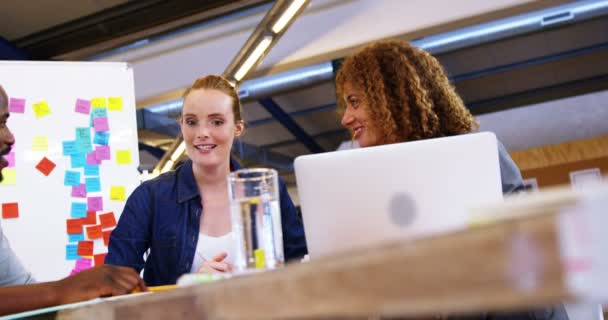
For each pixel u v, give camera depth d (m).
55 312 0.84
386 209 1.04
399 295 0.34
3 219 3.15
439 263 0.32
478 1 4.83
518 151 7.80
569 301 0.30
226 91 2.22
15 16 5.71
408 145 1.05
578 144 7.54
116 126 3.41
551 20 5.89
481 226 0.33
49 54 6.32
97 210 3.30
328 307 0.38
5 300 1.01
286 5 4.36
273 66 5.53
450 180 1.05
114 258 2.01
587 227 0.30
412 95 1.64
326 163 1.07
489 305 0.31
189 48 6.05
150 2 5.65
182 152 6.27
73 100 3.35
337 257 0.37
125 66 3.49
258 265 0.88
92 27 5.91
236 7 5.81
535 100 7.89
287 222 2.25
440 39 6.17
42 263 3.18
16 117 3.24
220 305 0.50
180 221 2.05
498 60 6.96
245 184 0.90
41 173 3.24
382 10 5.18
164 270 2.03
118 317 0.73
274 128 8.53
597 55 7.00
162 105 7.23
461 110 1.67
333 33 5.34
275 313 0.42
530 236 0.31
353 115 1.71
